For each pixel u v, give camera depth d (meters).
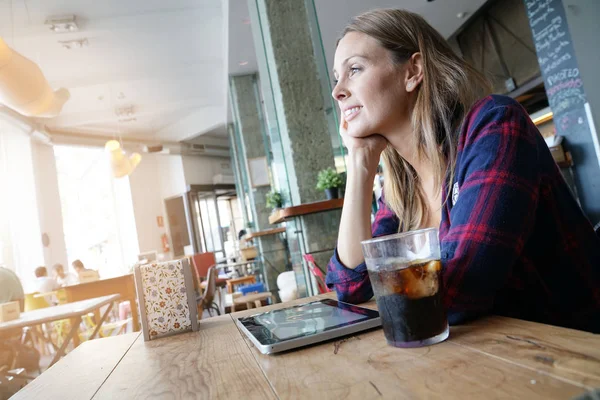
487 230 0.66
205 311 7.66
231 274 9.71
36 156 9.77
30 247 9.16
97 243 14.19
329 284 0.98
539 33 4.71
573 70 4.37
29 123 8.98
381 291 0.58
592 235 0.84
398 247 0.57
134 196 13.23
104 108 10.06
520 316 0.82
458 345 0.54
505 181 0.69
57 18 6.21
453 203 0.80
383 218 1.14
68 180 14.01
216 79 9.69
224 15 6.75
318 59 3.99
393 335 0.57
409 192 1.07
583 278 0.80
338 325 0.70
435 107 0.89
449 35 7.32
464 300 0.65
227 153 14.46
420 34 0.91
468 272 0.65
